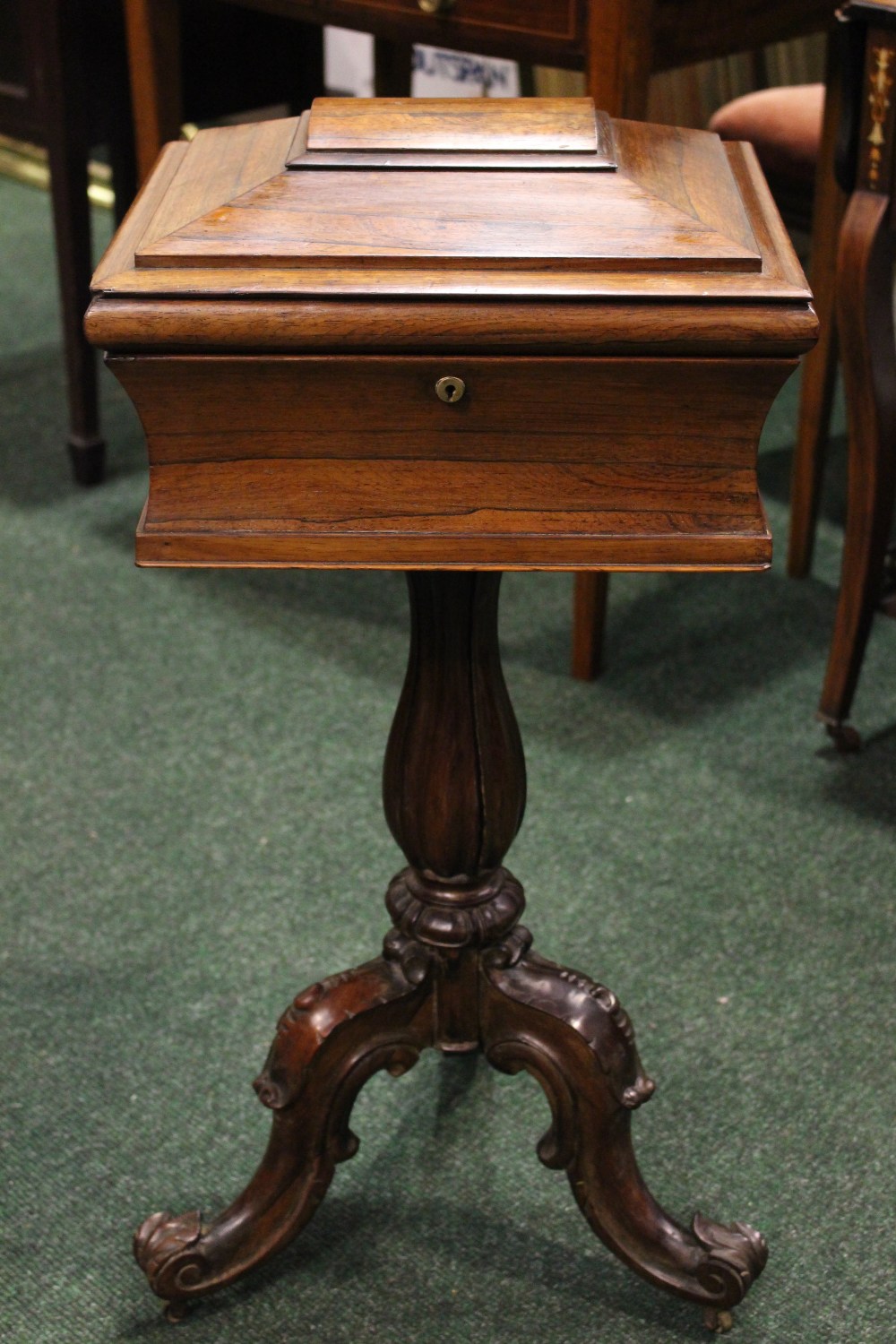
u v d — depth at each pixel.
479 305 0.71
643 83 1.46
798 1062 1.28
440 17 1.54
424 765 0.96
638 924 1.42
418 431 0.75
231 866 1.50
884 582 1.83
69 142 1.99
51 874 1.49
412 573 0.90
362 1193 1.17
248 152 0.85
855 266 1.41
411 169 0.79
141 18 1.85
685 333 0.71
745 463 0.76
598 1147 1.02
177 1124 1.22
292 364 0.73
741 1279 1.03
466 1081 1.27
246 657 1.86
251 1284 1.10
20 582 2.00
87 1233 1.13
